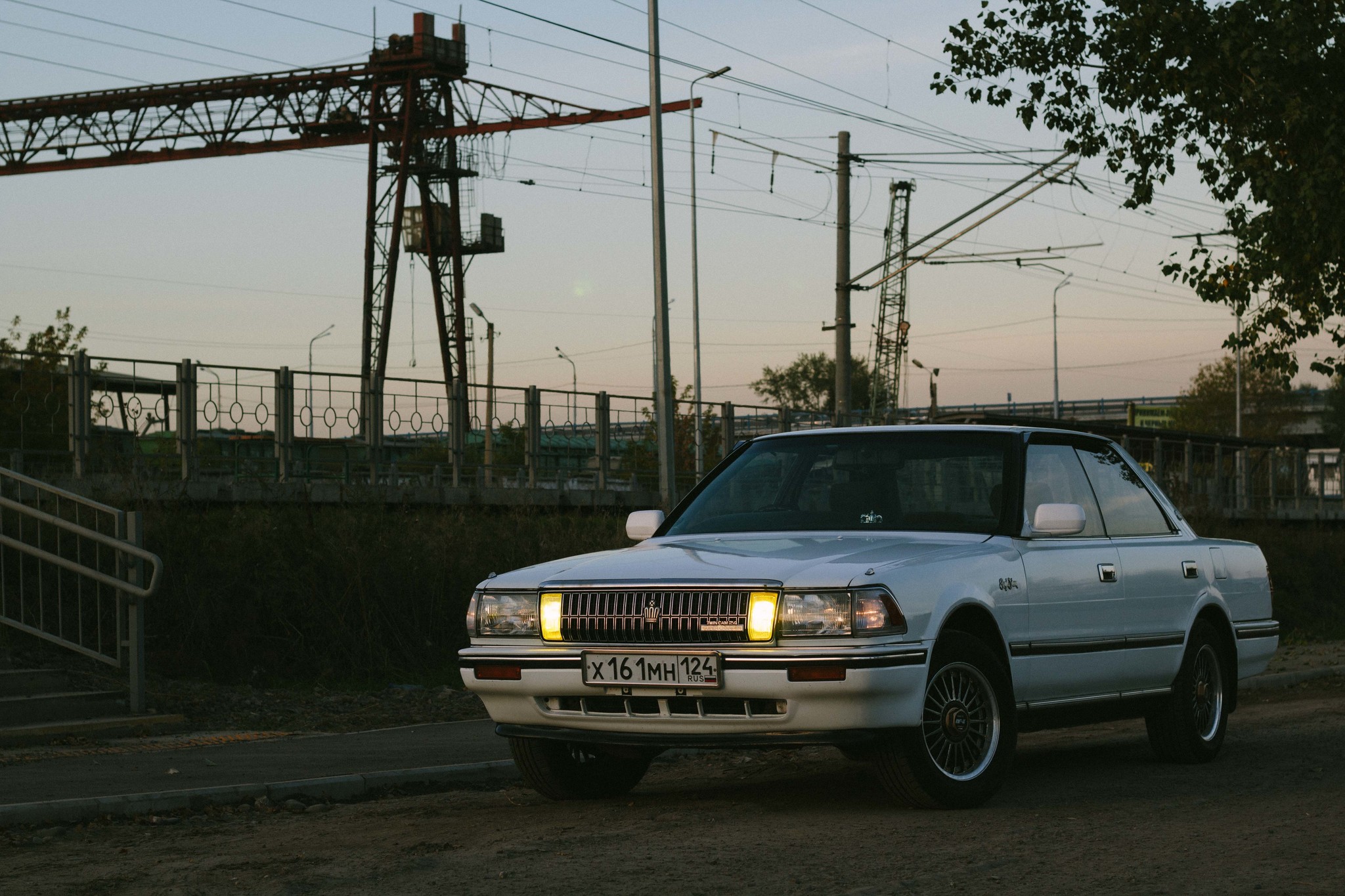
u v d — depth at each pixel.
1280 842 5.32
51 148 52.94
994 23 18.09
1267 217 16.58
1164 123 17.61
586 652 5.90
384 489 16.77
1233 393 93.25
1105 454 7.82
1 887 4.81
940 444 7.09
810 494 7.06
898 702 5.66
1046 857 5.04
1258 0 16.09
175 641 12.67
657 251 21.33
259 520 14.11
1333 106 16.12
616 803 6.66
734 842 5.39
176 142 52.38
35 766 7.61
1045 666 6.61
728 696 5.66
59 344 33.81
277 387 17.44
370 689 13.35
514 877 4.81
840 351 28.88
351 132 51.22
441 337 51.44
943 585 5.97
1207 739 7.96
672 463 21.03
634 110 49.38
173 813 6.51
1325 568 32.81
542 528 16.75
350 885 4.75
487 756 8.20
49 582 11.76
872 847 5.22
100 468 14.71
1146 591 7.45
